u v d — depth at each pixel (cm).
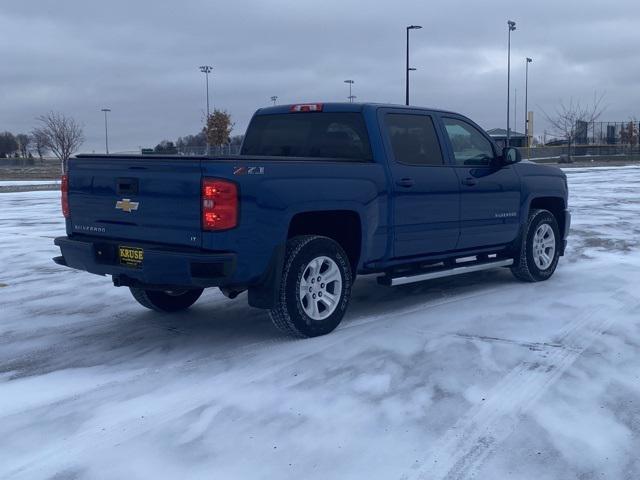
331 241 642
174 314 751
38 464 413
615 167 4834
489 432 447
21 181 3644
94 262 630
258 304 607
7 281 929
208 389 523
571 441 435
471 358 584
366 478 393
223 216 561
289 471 401
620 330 661
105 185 625
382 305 772
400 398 502
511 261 848
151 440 441
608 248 1146
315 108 730
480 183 780
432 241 736
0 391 525
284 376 547
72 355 611
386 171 682
